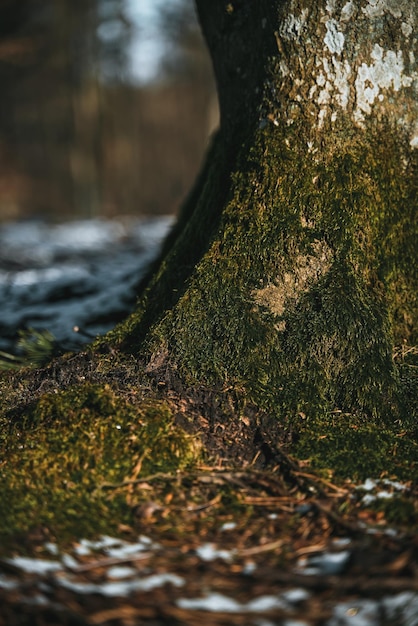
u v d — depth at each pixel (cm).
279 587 187
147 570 195
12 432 256
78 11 1869
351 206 301
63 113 2356
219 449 256
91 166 2242
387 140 313
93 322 424
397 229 313
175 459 247
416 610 173
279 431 266
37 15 1647
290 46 301
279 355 283
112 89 2477
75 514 219
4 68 1970
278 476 244
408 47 308
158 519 220
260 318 287
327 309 285
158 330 286
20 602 178
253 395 272
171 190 2723
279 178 301
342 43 300
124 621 173
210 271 294
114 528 215
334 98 303
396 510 220
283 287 292
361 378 280
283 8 299
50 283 600
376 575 188
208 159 422
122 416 256
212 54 363
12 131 2453
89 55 2023
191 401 270
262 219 299
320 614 176
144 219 1566
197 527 218
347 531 211
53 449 246
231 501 231
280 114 306
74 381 280
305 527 216
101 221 1475
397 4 302
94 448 246
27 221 1534
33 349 336
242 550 206
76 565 195
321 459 251
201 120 2805
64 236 1098
